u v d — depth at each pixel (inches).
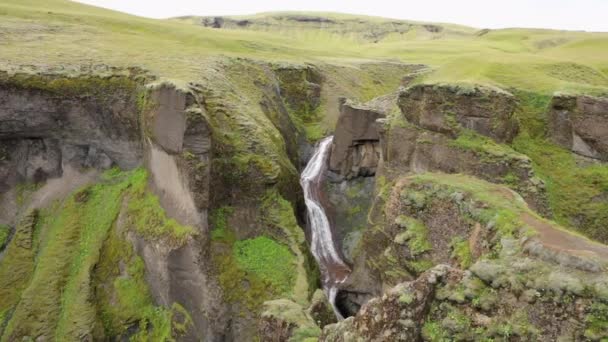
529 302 425.1
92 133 1186.0
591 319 388.2
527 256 482.0
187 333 897.5
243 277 946.7
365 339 486.3
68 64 1195.3
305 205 1298.0
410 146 983.6
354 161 1316.4
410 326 456.4
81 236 1083.3
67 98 1139.9
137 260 994.1
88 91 1151.0
